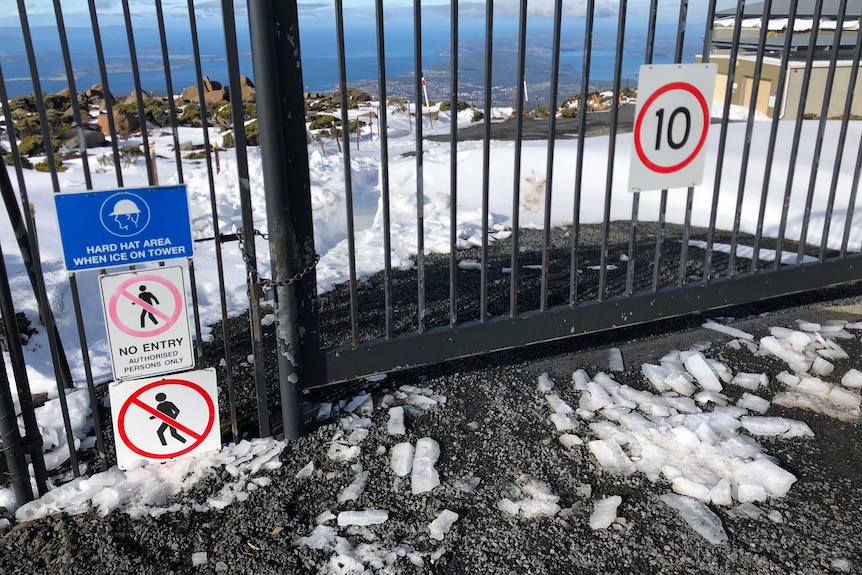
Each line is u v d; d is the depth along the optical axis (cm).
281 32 246
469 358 374
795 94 1664
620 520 252
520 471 279
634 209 345
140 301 260
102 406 328
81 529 248
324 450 293
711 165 771
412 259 542
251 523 251
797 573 228
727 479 272
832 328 402
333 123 1551
